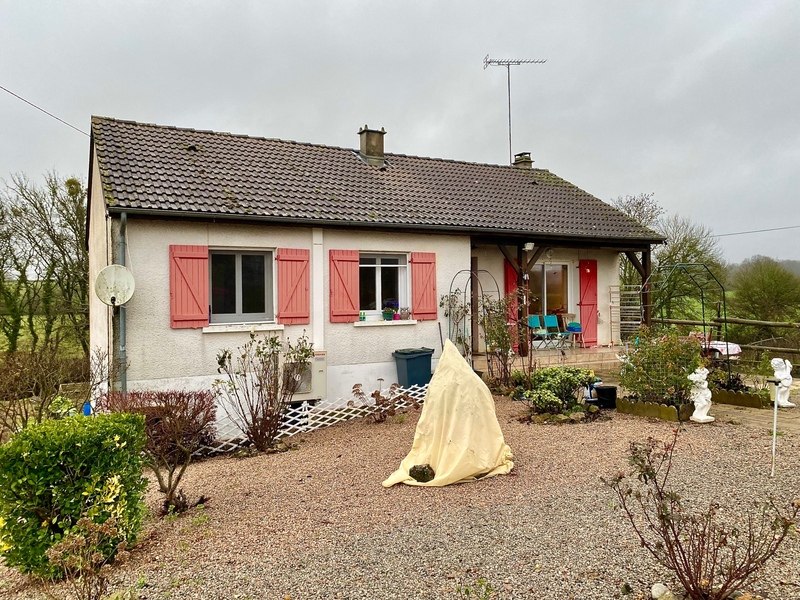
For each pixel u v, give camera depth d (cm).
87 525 414
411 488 624
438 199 1351
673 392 940
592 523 499
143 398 695
